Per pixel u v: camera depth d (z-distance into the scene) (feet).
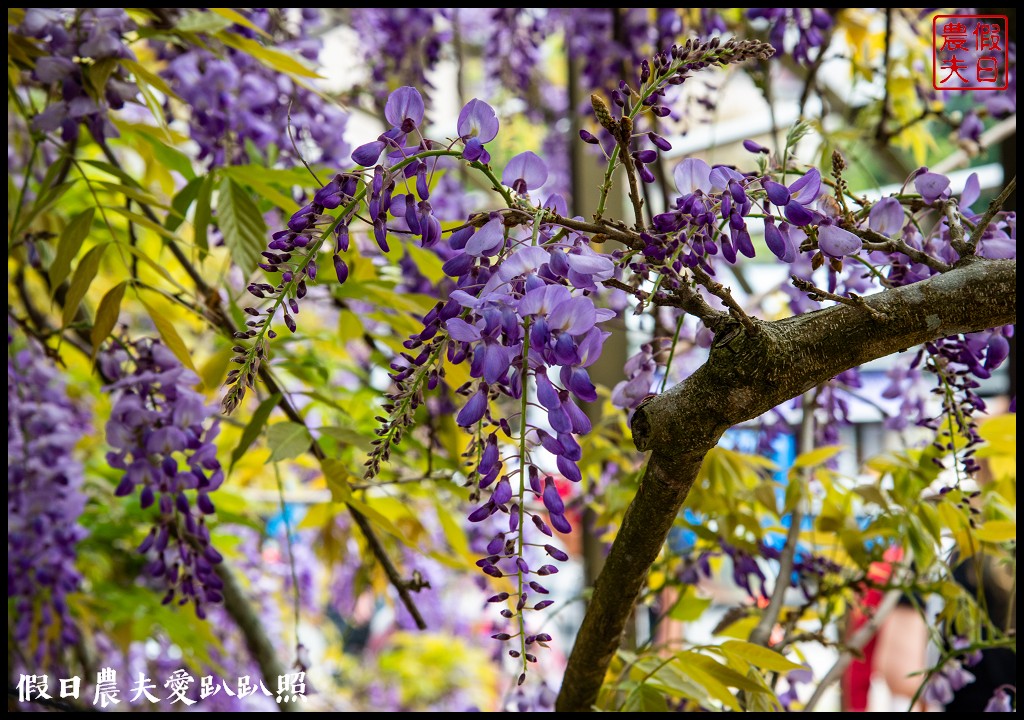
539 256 2.72
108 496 6.10
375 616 14.99
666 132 7.14
